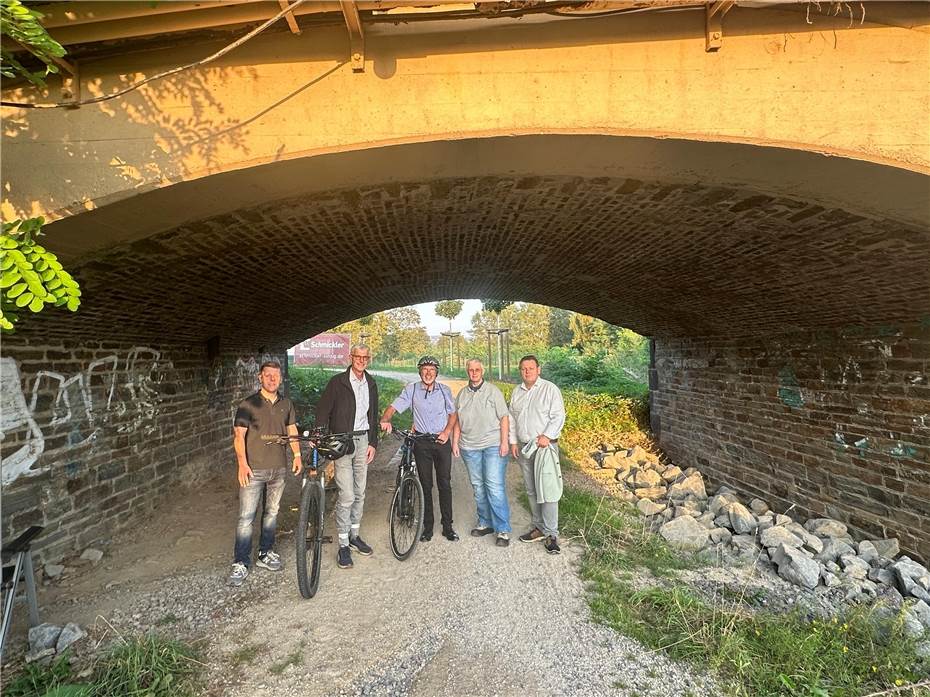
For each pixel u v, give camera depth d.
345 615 3.56
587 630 3.38
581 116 2.82
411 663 3.02
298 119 2.78
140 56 2.75
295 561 4.55
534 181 3.68
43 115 2.74
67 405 4.57
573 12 2.68
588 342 24.77
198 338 6.87
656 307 8.21
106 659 2.94
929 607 4.08
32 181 2.74
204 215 3.34
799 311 5.94
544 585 4.01
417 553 4.66
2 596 3.09
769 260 4.93
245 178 2.94
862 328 5.62
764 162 3.09
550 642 3.24
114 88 2.76
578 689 2.79
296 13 2.50
